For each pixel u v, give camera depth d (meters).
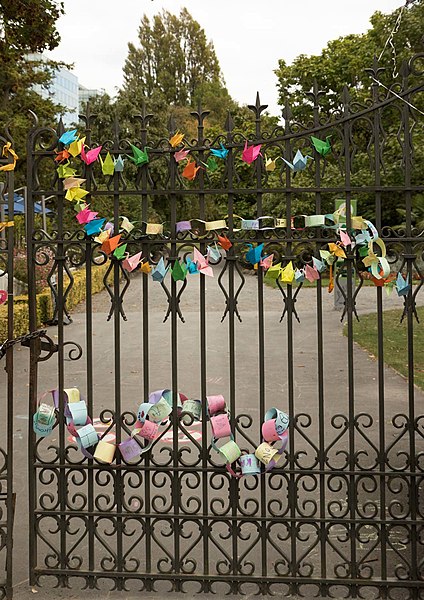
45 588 3.91
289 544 4.49
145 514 3.86
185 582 3.98
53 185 3.91
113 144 3.81
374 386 9.16
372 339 12.73
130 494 5.49
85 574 3.88
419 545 4.38
